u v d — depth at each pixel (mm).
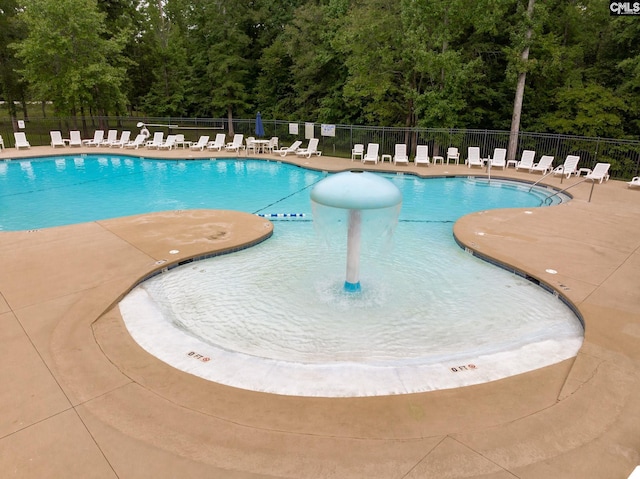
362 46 21109
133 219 10172
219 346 5332
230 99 31953
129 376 4383
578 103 20625
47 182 16047
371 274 7617
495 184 16156
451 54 18875
